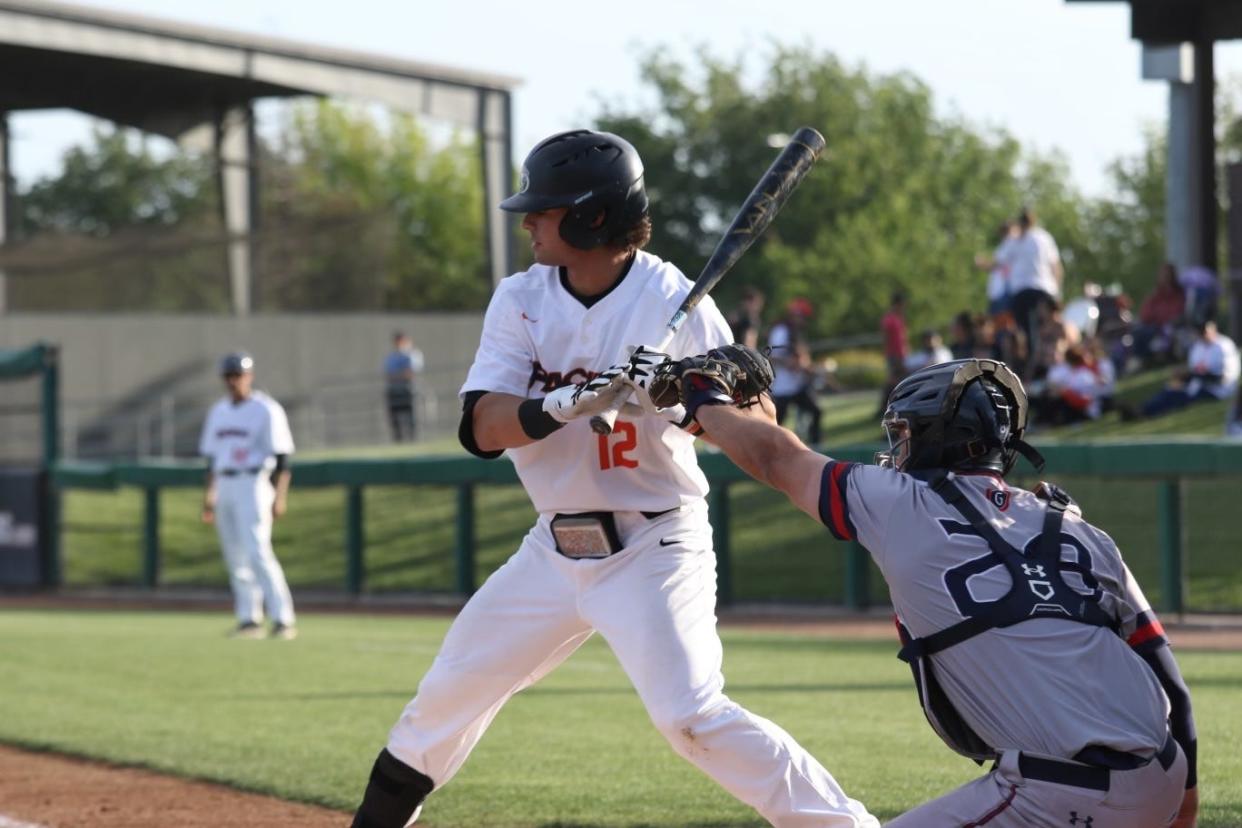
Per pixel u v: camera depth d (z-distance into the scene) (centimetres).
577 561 1145
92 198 18475
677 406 1102
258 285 10025
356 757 2047
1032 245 5438
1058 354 5366
